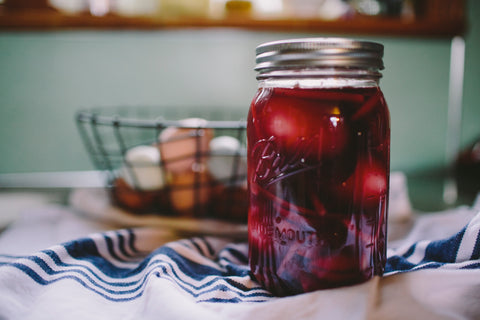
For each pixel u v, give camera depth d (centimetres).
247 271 38
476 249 34
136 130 84
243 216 52
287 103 31
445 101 95
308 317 29
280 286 34
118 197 55
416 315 28
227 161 52
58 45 81
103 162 62
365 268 32
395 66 92
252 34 85
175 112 86
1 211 67
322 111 30
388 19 84
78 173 85
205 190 53
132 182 53
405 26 84
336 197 31
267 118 32
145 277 36
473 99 95
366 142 30
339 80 31
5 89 81
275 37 85
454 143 97
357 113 30
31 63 81
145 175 53
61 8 81
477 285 30
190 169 53
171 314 29
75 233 51
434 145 96
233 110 87
